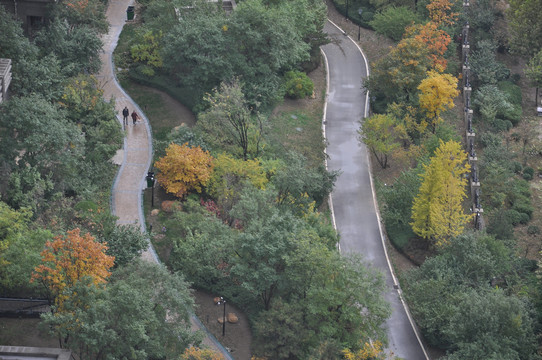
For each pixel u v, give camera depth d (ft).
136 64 489.67
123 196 410.72
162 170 410.52
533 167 490.90
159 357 313.73
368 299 342.23
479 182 460.14
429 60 486.38
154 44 488.44
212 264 368.68
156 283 316.60
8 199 364.58
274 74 481.46
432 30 501.15
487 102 508.94
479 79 528.63
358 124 495.41
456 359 346.13
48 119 377.91
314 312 337.52
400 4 556.92
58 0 482.28
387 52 544.21
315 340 343.46
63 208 363.56
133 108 467.52
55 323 295.28
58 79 429.79
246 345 355.56
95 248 310.65
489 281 397.39
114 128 424.87
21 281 321.32
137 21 530.27
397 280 411.34
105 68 490.49
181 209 405.39
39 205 368.07
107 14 535.60
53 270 305.73
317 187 422.41
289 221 358.23
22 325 329.72
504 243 423.64
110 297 298.76
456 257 397.60
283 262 352.90
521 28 542.16
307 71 522.88
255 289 349.61
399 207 432.66
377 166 469.16
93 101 431.02
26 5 474.49
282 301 347.36
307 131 482.28
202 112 442.50
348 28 566.36
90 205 376.68
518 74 553.64
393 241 426.10
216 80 464.24
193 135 426.92
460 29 557.33
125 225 371.35
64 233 319.47
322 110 501.56
